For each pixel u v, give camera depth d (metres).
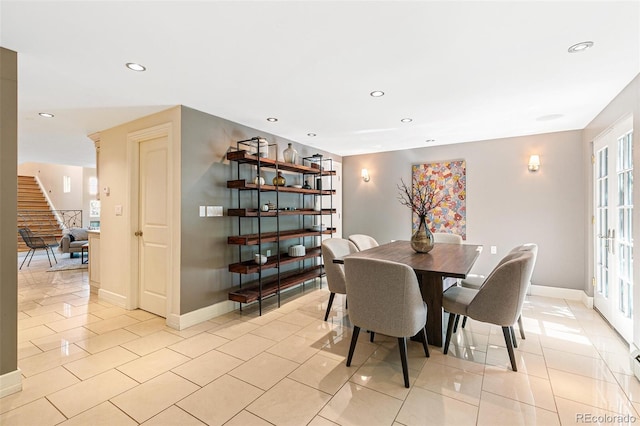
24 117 3.38
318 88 2.62
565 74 2.35
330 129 3.96
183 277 3.04
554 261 4.08
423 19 1.67
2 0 1.47
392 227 5.34
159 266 3.36
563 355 2.44
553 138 4.08
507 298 2.16
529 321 3.19
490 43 1.92
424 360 2.37
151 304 3.44
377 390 1.98
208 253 3.30
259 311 3.46
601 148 3.34
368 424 1.67
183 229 3.04
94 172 11.06
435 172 4.91
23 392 1.96
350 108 3.15
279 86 2.58
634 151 2.39
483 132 4.10
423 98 2.85
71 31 1.77
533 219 4.21
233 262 3.61
